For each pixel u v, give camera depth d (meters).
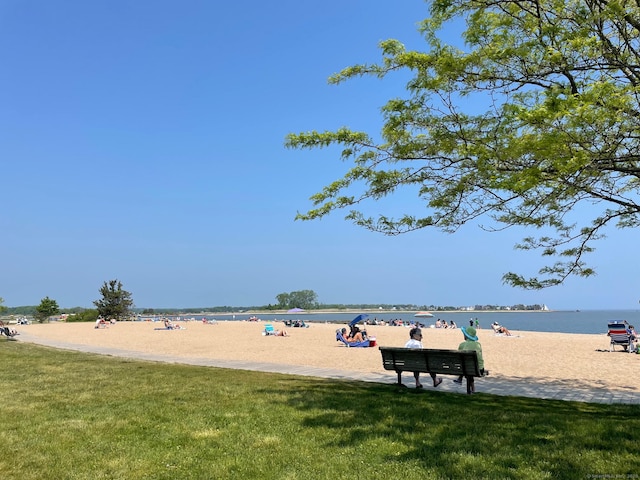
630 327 23.94
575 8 6.34
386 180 7.30
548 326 76.25
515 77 6.32
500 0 6.11
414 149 6.77
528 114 5.09
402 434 6.02
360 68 7.05
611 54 5.94
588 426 6.36
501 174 5.96
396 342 30.50
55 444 5.63
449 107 6.48
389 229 7.67
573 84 6.26
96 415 7.07
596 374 12.59
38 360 14.69
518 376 12.10
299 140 7.41
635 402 8.55
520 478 4.57
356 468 4.87
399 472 4.74
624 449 5.38
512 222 7.03
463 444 5.59
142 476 4.68
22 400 8.21
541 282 8.03
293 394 8.77
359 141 7.27
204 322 69.31
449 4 6.30
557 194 5.75
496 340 28.20
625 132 5.57
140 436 5.98
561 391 9.79
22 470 4.79
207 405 7.77
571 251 8.01
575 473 4.68
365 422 6.64
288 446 5.58
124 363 14.25
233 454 5.31
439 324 62.12
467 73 6.14
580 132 5.32
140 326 56.00
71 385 9.82
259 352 20.34
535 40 6.04
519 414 7.09
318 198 7.79
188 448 5.52
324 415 7.04
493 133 6.12
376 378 11.59
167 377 11.05
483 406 7.75
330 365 15.03
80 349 20.55
